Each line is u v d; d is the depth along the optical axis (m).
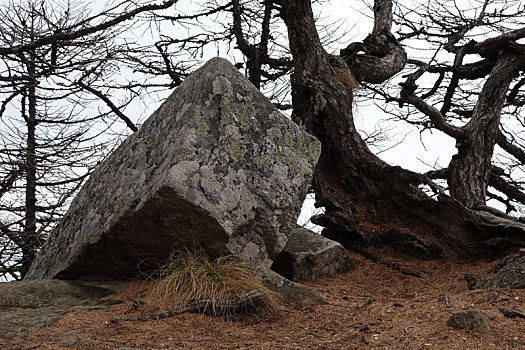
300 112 8.85
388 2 10.65
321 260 6.32
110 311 4.60
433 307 4.40
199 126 5.14
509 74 9.63
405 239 7.32
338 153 8.27
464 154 9.03
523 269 4.98
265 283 5.00
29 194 9.74
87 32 9.16
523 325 3.87
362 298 5.25
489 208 7.84
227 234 5.00
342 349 3.62
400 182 7.64
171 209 4.86
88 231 5.55
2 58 8.66
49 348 3.57
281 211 5.42
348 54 9.96
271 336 4.01
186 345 3.73
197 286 4.76
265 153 5.44
